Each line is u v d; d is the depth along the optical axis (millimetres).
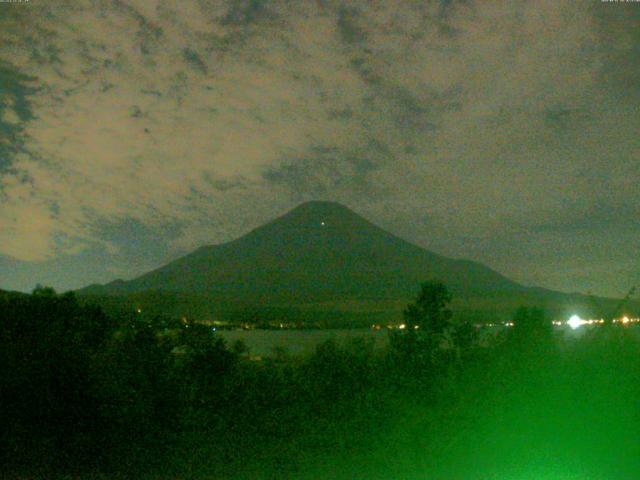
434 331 11711
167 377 11094
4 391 9523
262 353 17719
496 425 9289
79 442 9570
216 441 10773
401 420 10055
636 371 9172
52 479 8930
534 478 8555
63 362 9875
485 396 9656
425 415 9930
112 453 9789
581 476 8438
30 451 9617
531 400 9211
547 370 9414
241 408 11734
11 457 9508
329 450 10211
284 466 9492
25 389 9570
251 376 12414
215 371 12023
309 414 11570
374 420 10398
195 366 11961
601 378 9141
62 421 9664
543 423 9086
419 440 9641
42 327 11016
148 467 9555
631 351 9508
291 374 12547
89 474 9219
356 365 11930
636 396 8945
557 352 9742
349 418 10797
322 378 11922
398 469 9203
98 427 9781
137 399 10305
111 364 10438
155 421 10594
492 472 8844
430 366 11094
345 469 9320
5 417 9508
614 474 8391
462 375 10219
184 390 11398
